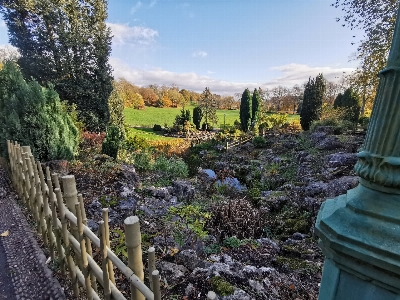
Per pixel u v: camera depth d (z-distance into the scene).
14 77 4.49
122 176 4.46
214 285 1.69
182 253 2.12
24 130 3.85
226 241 2.79
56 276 1.85
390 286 0.42
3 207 3.07
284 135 10.95
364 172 0.48
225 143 10.81
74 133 5.00
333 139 7.36
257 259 2.41
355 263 0.45
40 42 8.70
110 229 2.52
